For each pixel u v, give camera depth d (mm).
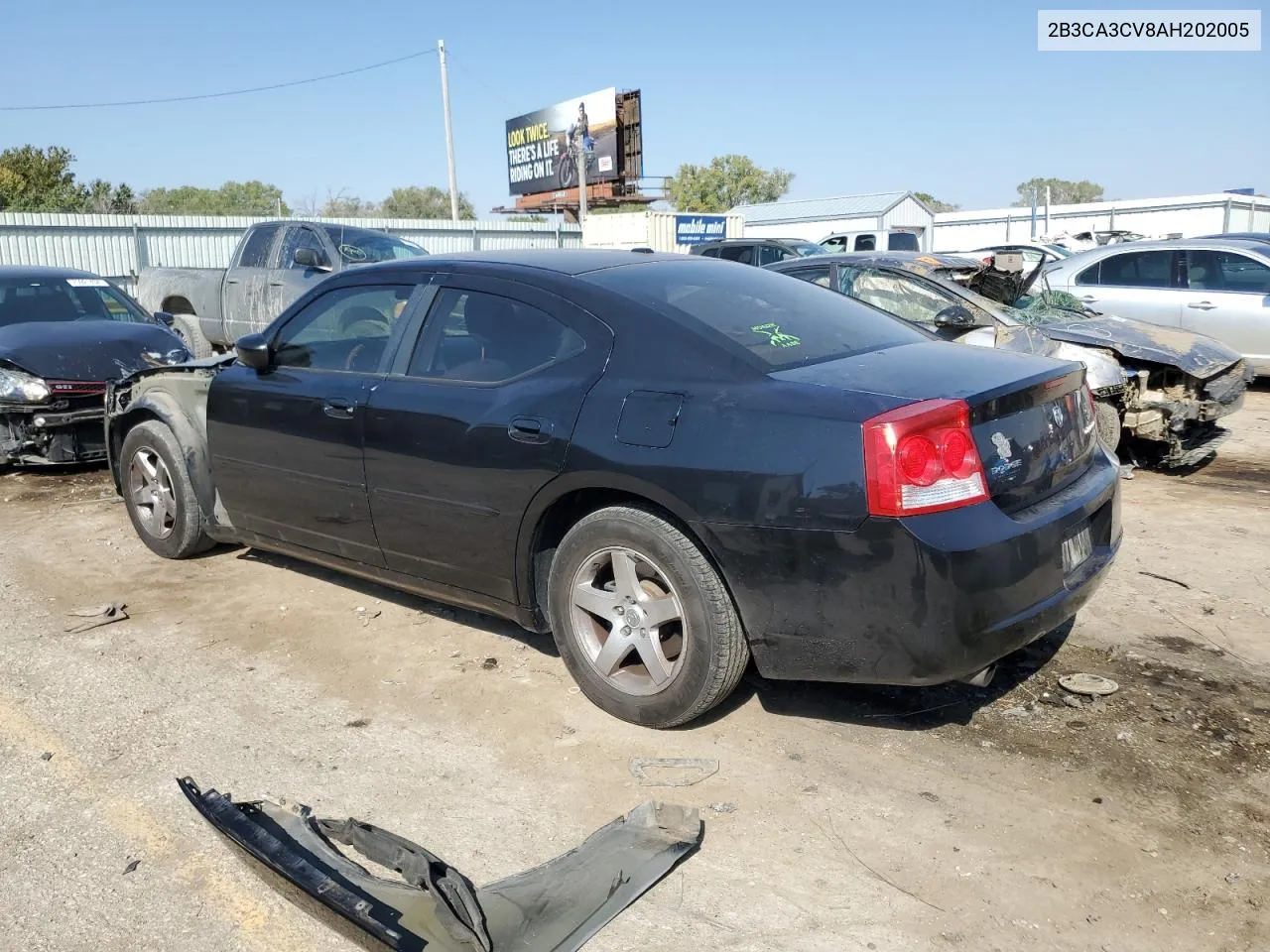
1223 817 2930
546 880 2650
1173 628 4285
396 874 2719
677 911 2578
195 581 5090
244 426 4574
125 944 2518
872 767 3238
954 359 3479
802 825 2939
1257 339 10344
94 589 5000
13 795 3174
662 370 3305
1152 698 3645
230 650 4250
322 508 4305
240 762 3352
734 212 41719
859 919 2547
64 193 35531
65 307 8398
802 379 3133
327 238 11414
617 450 3250
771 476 2965
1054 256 16312
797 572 2975
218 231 23344
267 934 2547
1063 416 3387
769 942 2469
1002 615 2922
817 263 7914
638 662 3584
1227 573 4977
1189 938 2457
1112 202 35562
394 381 3988
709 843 2861
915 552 2807
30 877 2777
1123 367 7070
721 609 3191
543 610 3748
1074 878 2684
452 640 4305
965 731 3447
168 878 2770
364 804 3094
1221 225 33062
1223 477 7109
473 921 2385
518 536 3586
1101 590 4754
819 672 3086
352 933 2486
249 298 11883
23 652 4254
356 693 3834
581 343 3521
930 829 2906
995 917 2545
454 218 35406
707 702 3311
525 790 3156
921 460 2820
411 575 4082
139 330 7941
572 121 40719
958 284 7473
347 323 4324
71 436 7164
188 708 3732
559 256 4082
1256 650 4051
